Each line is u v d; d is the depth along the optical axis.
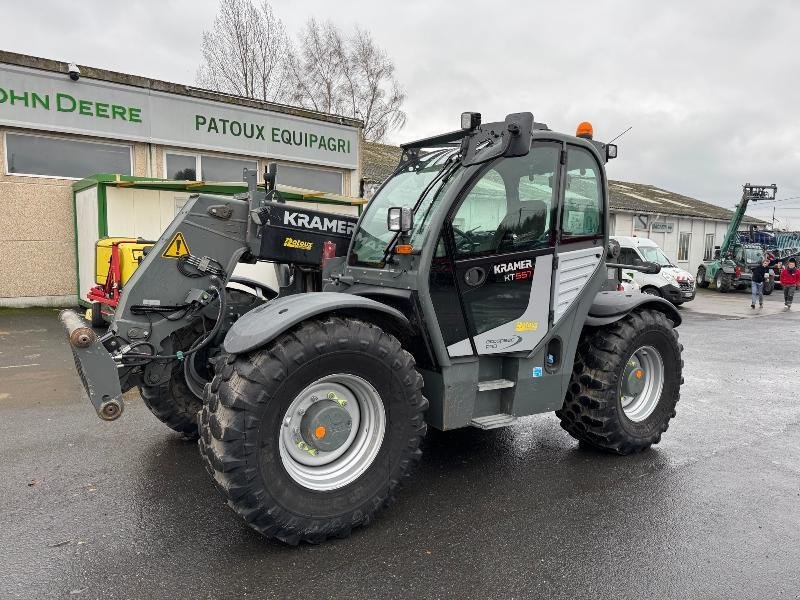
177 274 3.83
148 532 3.13
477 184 3.51
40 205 11.41
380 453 3.19
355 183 16.28
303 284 4.34
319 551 2.98
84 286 11.35
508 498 3.63
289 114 14.62
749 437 4.93
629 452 4.43
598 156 4.14
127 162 12.53
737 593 2.67
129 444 4.45
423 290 3.37
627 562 2.92
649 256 17.05
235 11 26.45
